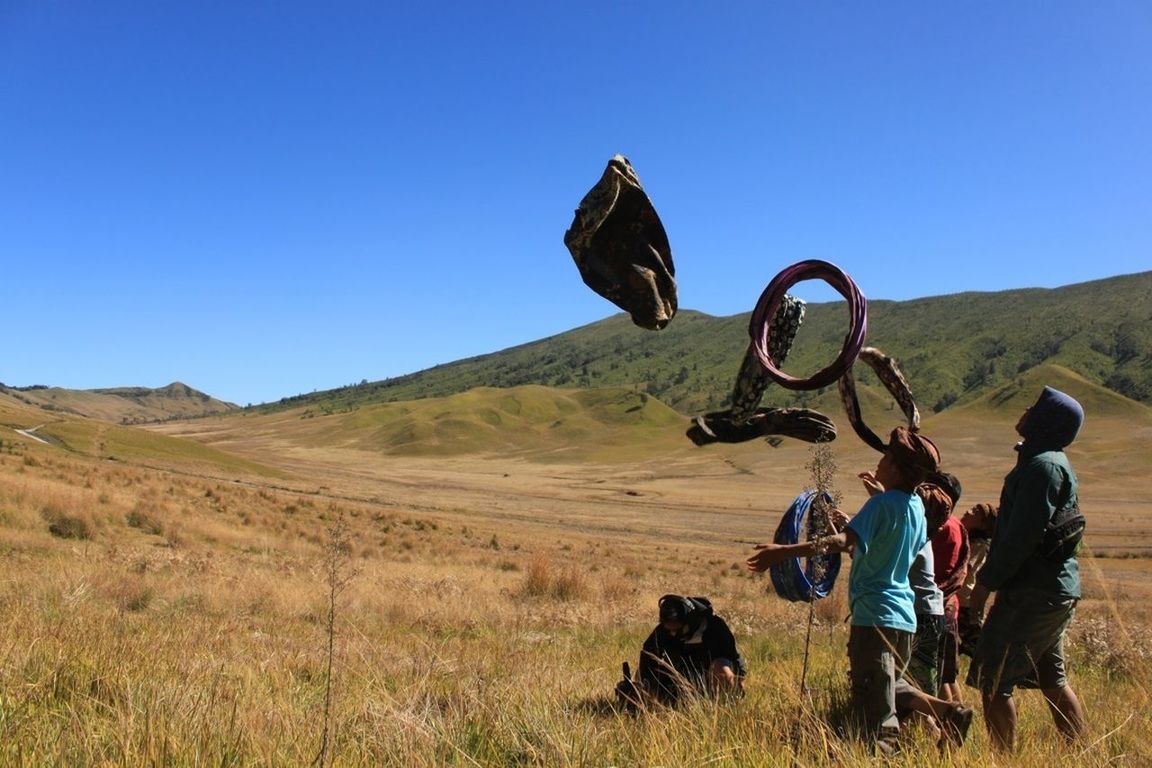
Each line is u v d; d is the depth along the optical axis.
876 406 147.25
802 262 4.05
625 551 43.56
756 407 4.43
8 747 3.51
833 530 4.70
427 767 3.72
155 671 5.47
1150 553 51.53
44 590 10.98
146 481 37.59
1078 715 4.93
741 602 19.36
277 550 25.25
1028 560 4.82
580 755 3.92
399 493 92.31
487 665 6.86
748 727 4.37
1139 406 157.62
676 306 3.93
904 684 4.74
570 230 3.82
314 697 5.48
